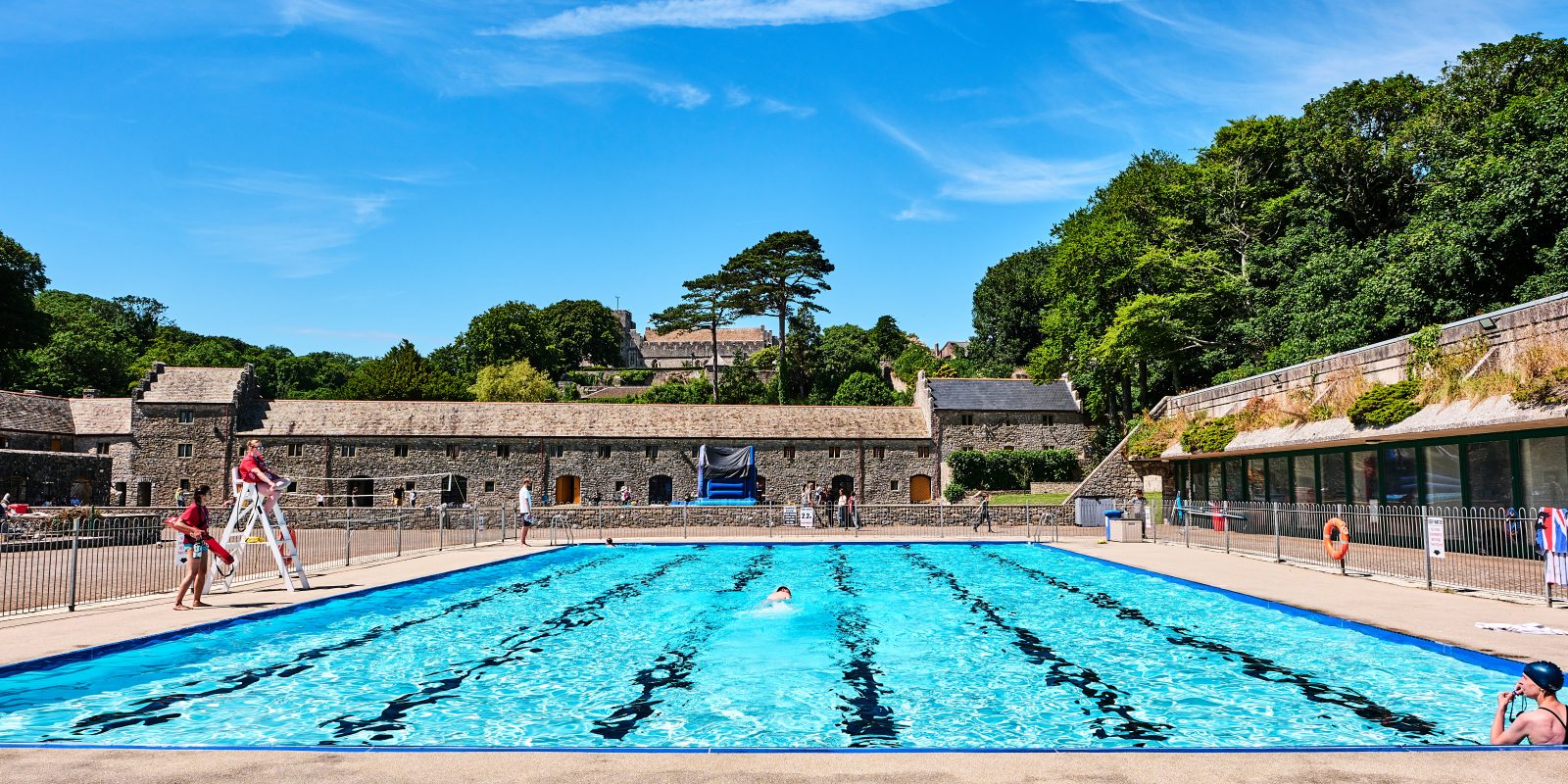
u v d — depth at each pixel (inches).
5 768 218.4
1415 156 1857.8
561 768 219.0
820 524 1427.2
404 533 1254.9
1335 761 221.0
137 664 404.5
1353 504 952.3
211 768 218.8
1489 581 596.4
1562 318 695.7
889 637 484.1
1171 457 1384.1
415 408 2049.7
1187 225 2084.2
